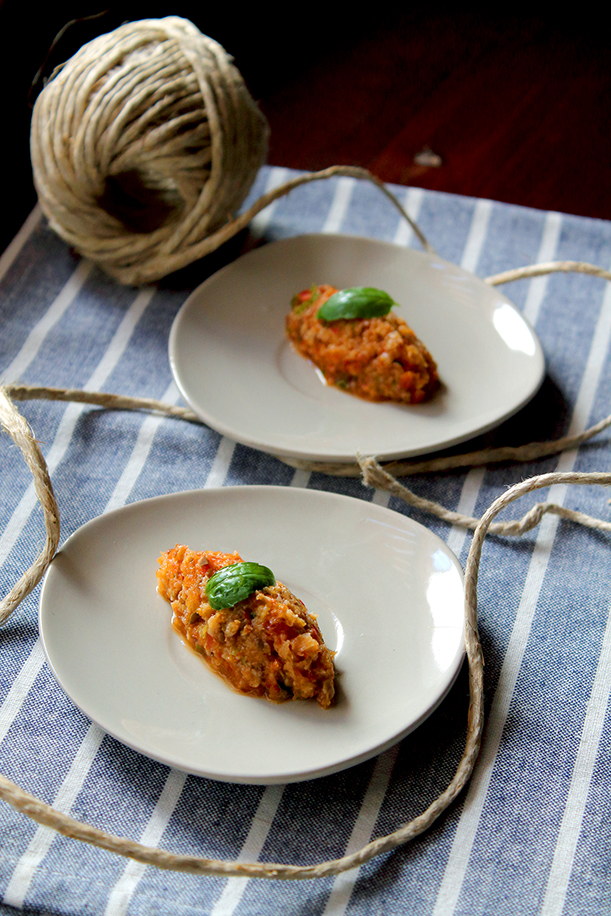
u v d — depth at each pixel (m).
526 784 0.60
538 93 0.93
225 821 0.59
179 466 0.70
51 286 0.78
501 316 0.73
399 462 0.69
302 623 0.60
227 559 0.62
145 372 0.74
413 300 0.75
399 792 0.60
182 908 0.57
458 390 0.71
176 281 0.78
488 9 1.00
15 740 0.61
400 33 0.98
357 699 0.60
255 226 0.82
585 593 0.66
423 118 0.91
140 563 0.64
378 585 0.63
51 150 0.72
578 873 0.58
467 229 0.81
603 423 0.70
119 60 0.71
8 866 0.58
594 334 0.76
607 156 0.89
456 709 0.62
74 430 0.71
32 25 0.82
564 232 0.81
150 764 0.61
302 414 0.70
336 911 0.58
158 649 0.61
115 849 0.56
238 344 0.73
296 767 0.58
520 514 0.68
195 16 0.94
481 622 0.65
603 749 0.61
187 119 0.71
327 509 0.65
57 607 0.62
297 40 0.97
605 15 0.99
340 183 0.84
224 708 0.60
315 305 0.72
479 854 0.59
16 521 0.68
